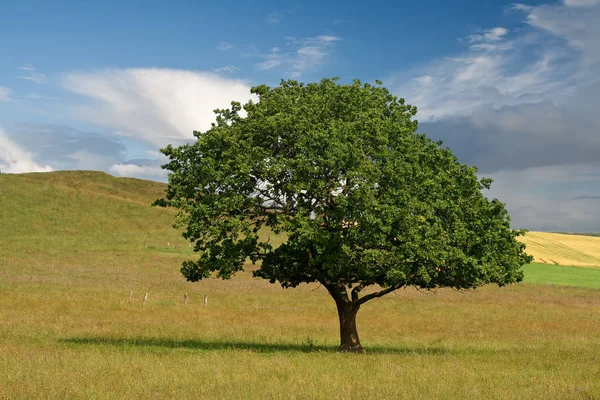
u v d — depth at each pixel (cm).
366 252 2461
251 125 2595
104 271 6831
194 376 1823
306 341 3325
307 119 2572
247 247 2617
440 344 3362
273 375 1880
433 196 2581
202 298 5412
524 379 1962
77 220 10425
